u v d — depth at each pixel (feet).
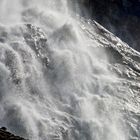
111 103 144.05
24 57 134.62
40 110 123.24
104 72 160.86
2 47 130.31
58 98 134.82
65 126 123.44
